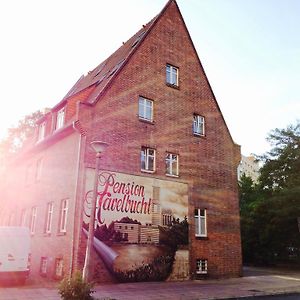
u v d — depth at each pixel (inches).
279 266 1111.0
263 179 1132.5
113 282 561.3
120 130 641.0
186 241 680.4
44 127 826.8
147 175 658.2
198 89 818.2
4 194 1019.3
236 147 855.1
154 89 723.4
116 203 599.2
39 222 724.0
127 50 798.5
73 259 544.1
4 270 565.9
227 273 730.2
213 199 761.6
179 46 809.5
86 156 588.1
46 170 743.1
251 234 1176.2
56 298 422.6
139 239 611.5
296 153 1041.5
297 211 962.1
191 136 764.0
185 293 480.7
